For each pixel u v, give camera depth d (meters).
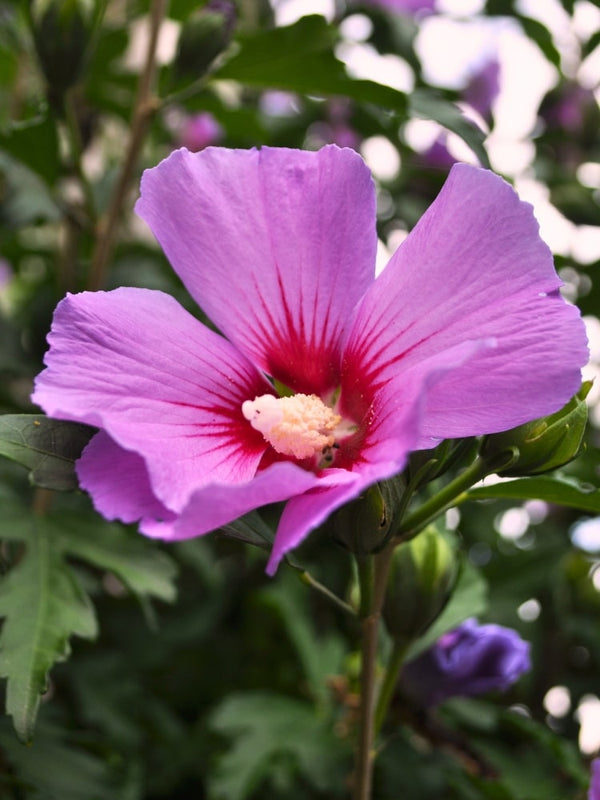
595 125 0.54
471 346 0.22
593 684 0.47
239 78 0.39
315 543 0.44
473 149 0.36
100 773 0.34
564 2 0.50
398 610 0.28
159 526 0.23
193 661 0.48
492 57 0.54
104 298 0.24
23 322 0.48
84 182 0.39
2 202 0.47
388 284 0.25
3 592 0.30
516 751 0.42
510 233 0.24
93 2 0.37
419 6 0.53
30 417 0.25
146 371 0.24
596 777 0.29
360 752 0.27
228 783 0.39
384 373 0.25
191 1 0.43
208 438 0.25
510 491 0.27
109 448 0.24
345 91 0.38
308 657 0.43
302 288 0.26
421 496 0.33
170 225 0.25
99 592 0.42
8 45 0.48
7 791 0.33
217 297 0.26
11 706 0.28
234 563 0.51
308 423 0.25
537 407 0.23
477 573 0.34
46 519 0.33
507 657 0.33
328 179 0.25
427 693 0.34
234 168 0.25
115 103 0.48
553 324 0.23
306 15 0.37
